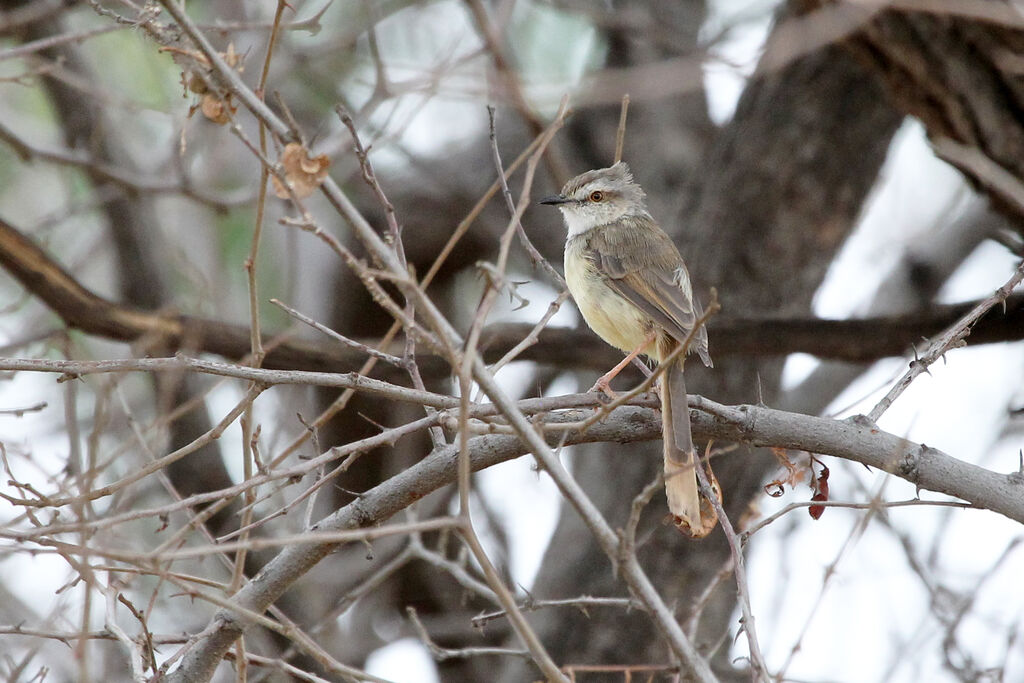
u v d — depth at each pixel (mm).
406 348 7453
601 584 13719
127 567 7770
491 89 12484
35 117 18266
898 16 11047
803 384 15648
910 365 8039
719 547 13648
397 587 15383
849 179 14219
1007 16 10523
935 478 7629
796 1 12453
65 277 11523
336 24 16781
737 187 14320
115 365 6879
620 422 8164
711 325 12641
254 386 7016
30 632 7223
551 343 12727
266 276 16859
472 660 15234
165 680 7367
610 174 11977
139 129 17625
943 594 10250
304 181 6211
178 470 13508
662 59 16891
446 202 17312
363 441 7066
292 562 7543
